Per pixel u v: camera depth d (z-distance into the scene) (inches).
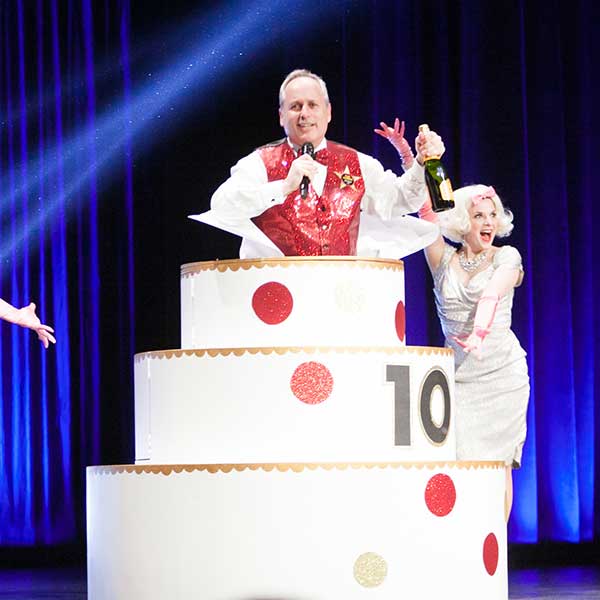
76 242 425.1
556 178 407.8
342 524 185.9
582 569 371.6
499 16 405.1
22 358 424.8
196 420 194.5
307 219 215.8
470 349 224.1
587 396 409.4
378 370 193.2
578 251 412.2
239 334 199.9
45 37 424.5
